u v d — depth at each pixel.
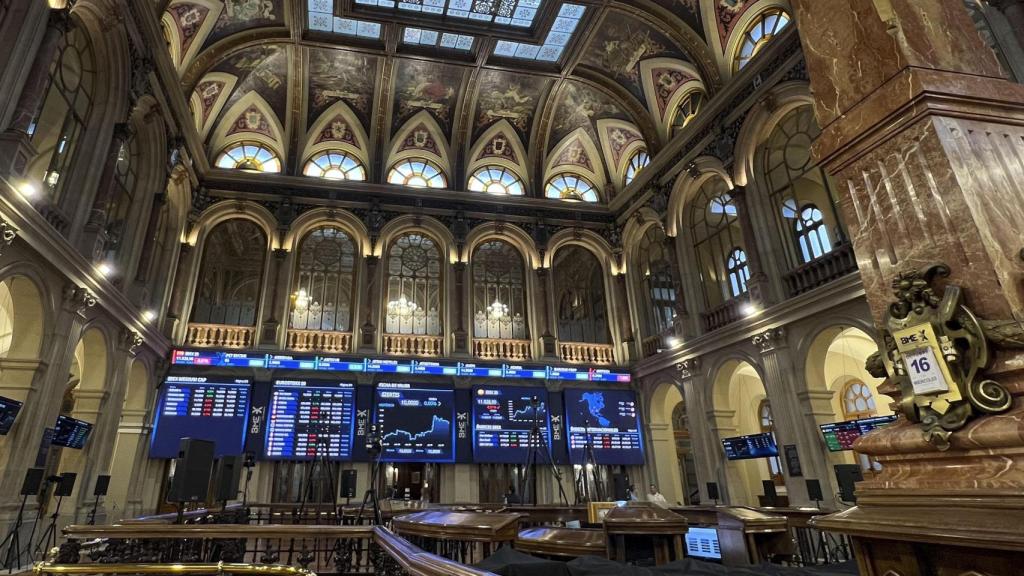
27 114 7.52
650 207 17.73
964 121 1.92
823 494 10.94
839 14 2.34
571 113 19.67
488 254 18.91
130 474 12.95
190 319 15.45
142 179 12.56
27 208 7.39
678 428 19.62
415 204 18.42
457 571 2.07
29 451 8.15
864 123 2.14
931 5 2.17
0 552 7.48
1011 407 1.55
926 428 1.70
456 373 16.44
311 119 18.28
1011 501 1.39
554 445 16.39
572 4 15.12
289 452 14.44
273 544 10.00
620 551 3.69
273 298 16.06
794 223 12.60
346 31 15.90
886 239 2.01
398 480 15.78
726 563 4.33
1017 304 1.59
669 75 16.69
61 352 8.82
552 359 17.53
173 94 12.77
